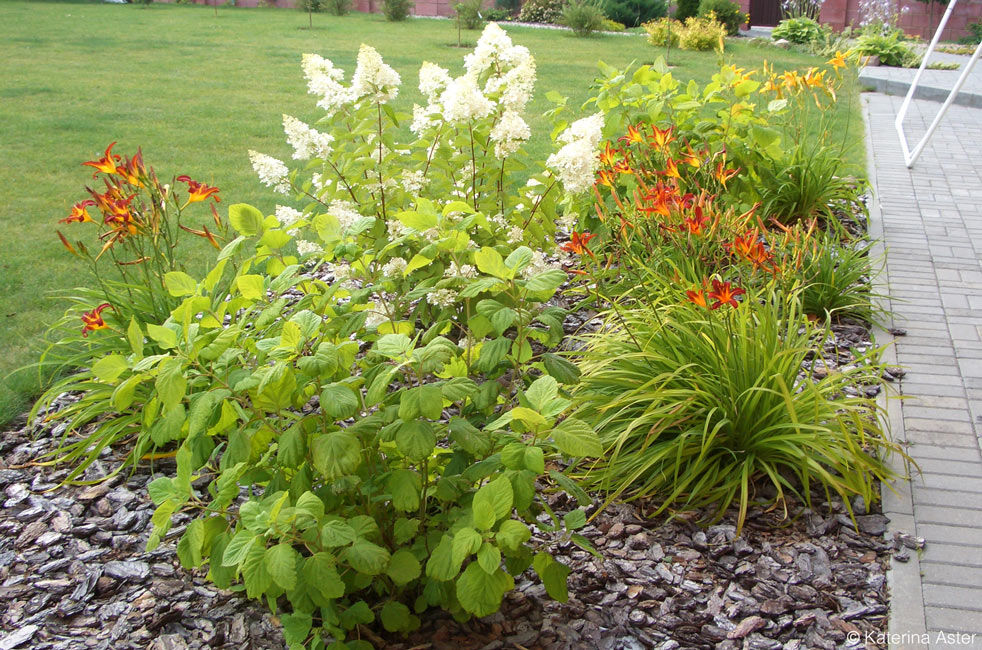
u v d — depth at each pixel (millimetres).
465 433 2096
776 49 16172
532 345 3832
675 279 3561
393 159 3523
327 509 2221
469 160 3553
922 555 2596
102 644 2256
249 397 2277
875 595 2439
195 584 2498
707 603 2408
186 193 6230
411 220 2359
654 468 2900
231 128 8523
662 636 2291
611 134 4848
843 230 5266
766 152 4910
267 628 2316
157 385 2037
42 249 5164
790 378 2959
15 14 17391
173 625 2332
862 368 3166
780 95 5695
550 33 17938
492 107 3305
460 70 12383
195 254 5051
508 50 3471
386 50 14250
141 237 3408
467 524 2033
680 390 2842
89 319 3037
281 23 17969
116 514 2814
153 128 8430
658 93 5008
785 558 2586
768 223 5324
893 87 11734
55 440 3252
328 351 1998
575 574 2518
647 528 2725
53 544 2666
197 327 2182
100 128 8359
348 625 2178
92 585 2482
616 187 4355
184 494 2066
